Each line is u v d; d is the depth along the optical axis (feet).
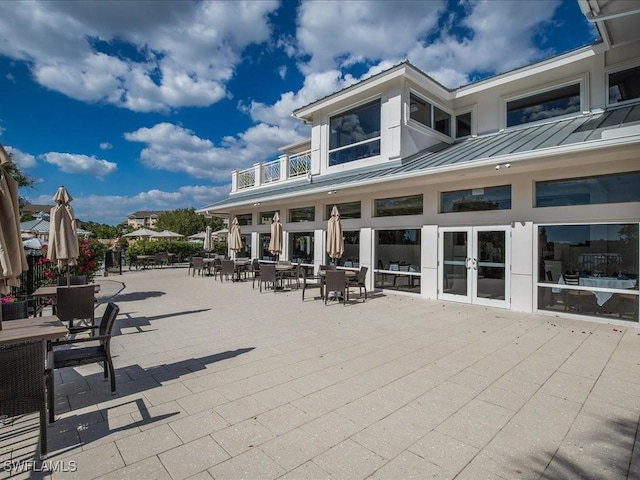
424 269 35.53
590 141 21.97
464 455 9.52
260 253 61.77
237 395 13.30
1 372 8.84
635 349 18.98
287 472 8.73
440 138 43.39
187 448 9.78
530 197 28.43
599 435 10.56
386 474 8.68
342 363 16.88
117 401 12.79
